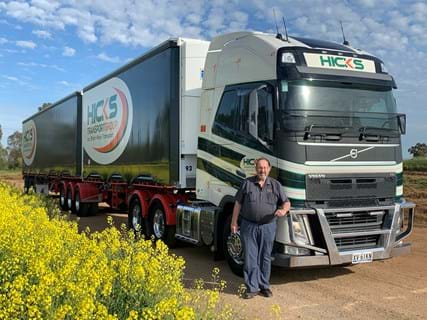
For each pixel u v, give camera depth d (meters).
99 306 3.60
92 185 16.50
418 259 9.15
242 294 6.71
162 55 10.31
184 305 4.32
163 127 10.26
